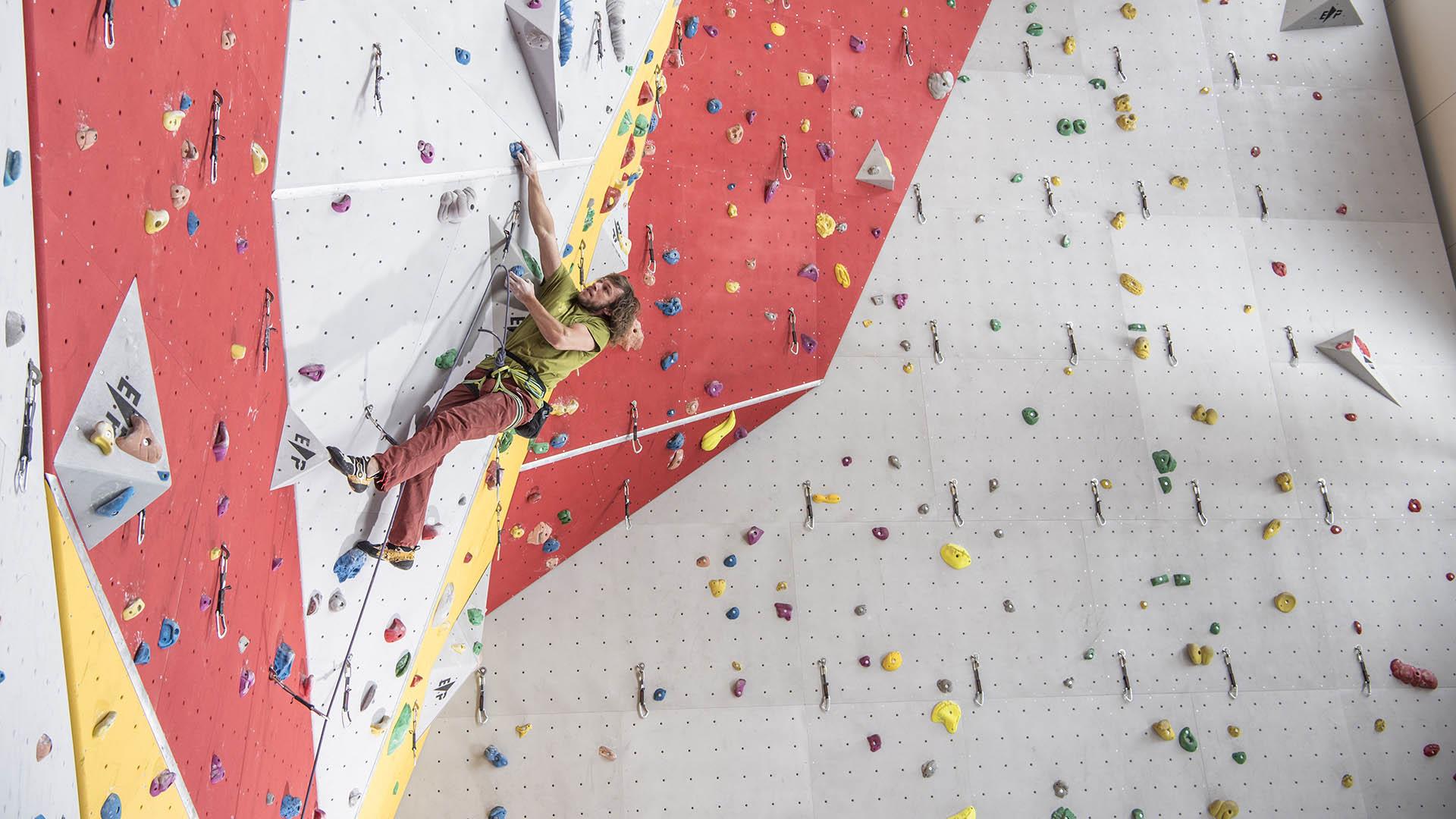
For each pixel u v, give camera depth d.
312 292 3.56
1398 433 7.28
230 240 3.07
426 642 5.36
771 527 6.62
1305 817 6.57
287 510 3.74
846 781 6.30
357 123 3.52
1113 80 7.70
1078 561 6.82
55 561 2.35
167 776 2.96
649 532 6.52
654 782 6.16
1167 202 7.52
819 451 6.78
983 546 6.77
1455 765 6.71
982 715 6.50
